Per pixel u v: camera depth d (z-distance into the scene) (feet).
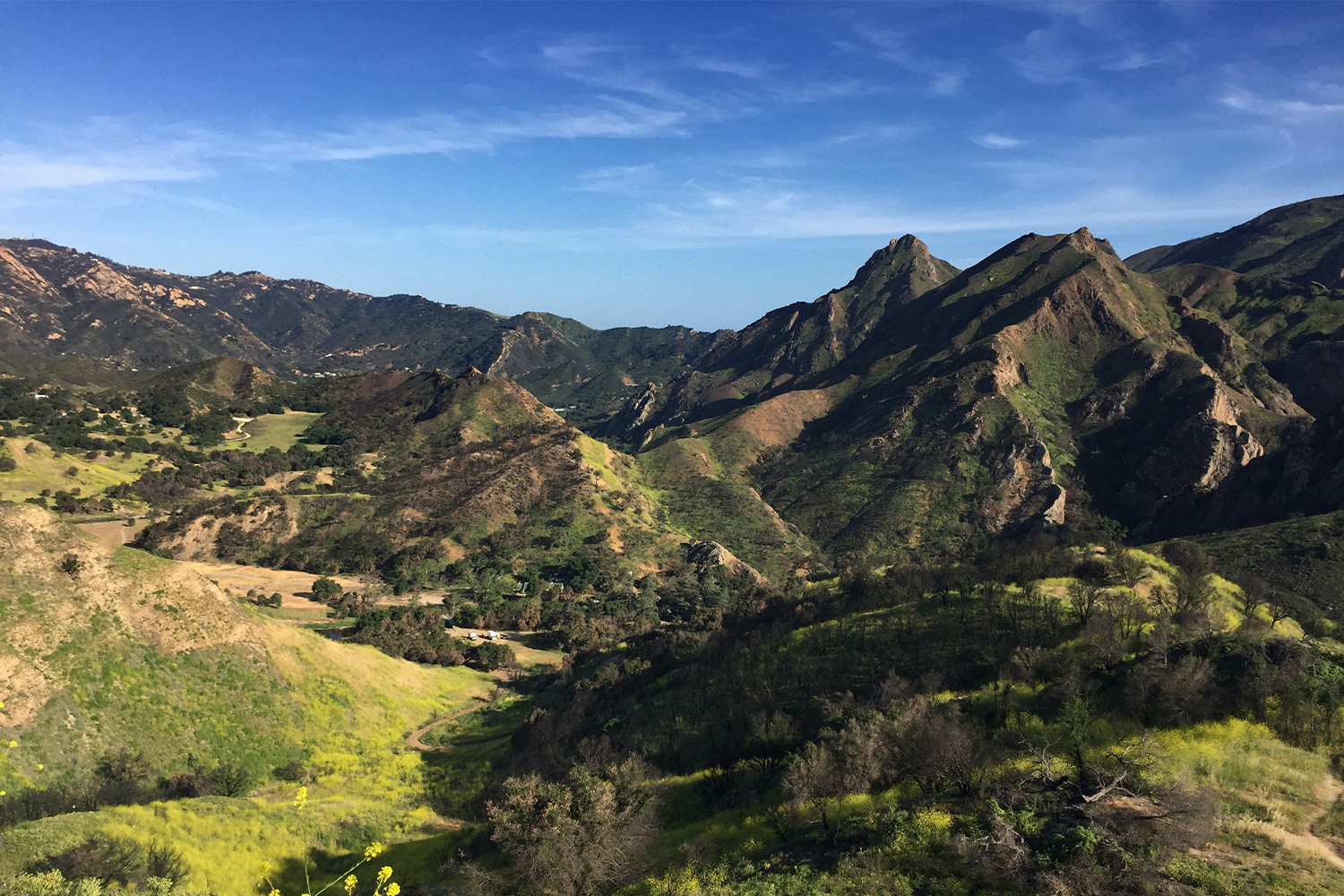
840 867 61.05
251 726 177.37
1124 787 60.39
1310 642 94.32
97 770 144.87
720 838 87.92
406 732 208.03
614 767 93.35
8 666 151.43
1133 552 184.96
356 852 117.80
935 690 124.57
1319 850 55.88
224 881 98.78
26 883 63.87
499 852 108.27
